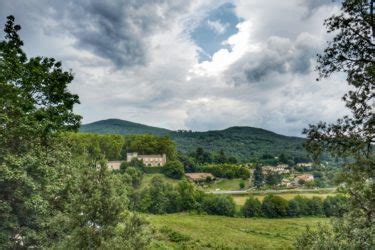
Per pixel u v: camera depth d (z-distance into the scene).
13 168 20.33
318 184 162.25
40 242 21.06
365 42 13.67
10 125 21.33
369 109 13.90
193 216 117.25
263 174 176.88
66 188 21.42
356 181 14.27
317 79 14.78
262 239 87.56
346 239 17.14
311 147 14.68
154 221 96.81
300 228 101.88
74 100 24.78
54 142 24.69
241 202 136.75
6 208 20.22
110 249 15.20
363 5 13.26
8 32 21.81
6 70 21.45
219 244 75.62
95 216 16.19
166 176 160.62
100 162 17.75
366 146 13.92
